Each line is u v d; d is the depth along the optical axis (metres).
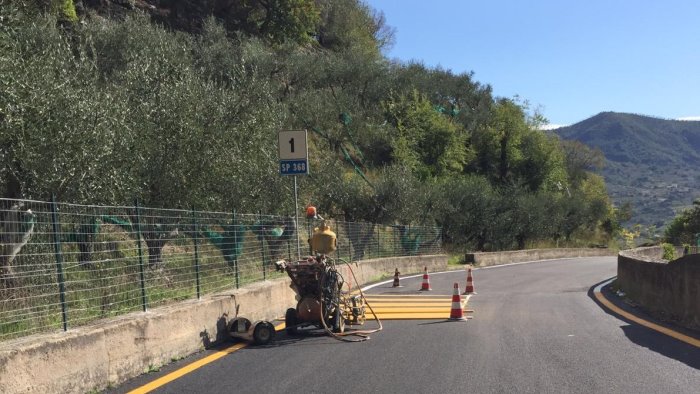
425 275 17.11
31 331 6.55
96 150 9.55
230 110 14.04
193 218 9.45
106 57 20.61
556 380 6.45
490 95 57.97
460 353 7.93
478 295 15.41
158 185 12.05
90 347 6.08
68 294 7.48
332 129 34.75
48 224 6.62
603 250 48.72
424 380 6.52
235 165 13.58
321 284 9.30
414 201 28.83
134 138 11.48
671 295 10.54
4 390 4.99
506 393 5.98
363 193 27.39
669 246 30.14
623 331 9.41
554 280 20.30
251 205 14.78
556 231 49.28
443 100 53.62
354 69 43.00
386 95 44.41
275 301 11.13
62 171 8.91
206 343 8.41
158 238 9.14
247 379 6.62
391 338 9.14
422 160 42.25
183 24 39.94
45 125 8.99
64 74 10.12
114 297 8.21
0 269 6.45
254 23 45.91
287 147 11.96
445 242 35.78
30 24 11.90
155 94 12.73
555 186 55.53
